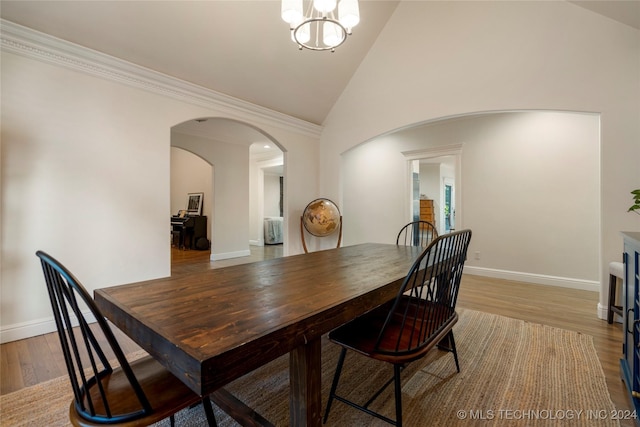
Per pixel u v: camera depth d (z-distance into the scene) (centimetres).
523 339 232
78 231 253
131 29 254
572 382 174
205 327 89
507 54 304
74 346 90
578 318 276
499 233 432
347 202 604
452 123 473
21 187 227
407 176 526
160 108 302
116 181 272
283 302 112
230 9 275
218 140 576
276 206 903
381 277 152
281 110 414
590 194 366
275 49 329
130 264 281
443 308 158
